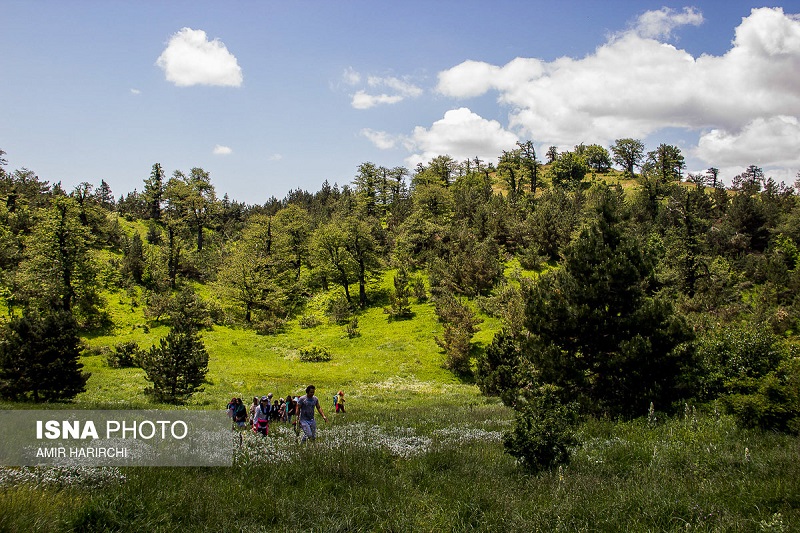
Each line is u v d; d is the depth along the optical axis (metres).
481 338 52.97
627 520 6.35
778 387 11.52
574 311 16.50
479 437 13.49
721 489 7.16
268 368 47.09
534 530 6.18
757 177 130.38
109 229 83.88
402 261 81.44
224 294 68.56
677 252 65.75
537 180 154.75
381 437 13.80
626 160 176.50
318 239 75.81
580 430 12.86
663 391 15.20
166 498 7.21
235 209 142.12
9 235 66.44
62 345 27.25
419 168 152.50
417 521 6.75
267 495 7.65
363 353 53.09
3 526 5.48
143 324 58.09
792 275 58.59
